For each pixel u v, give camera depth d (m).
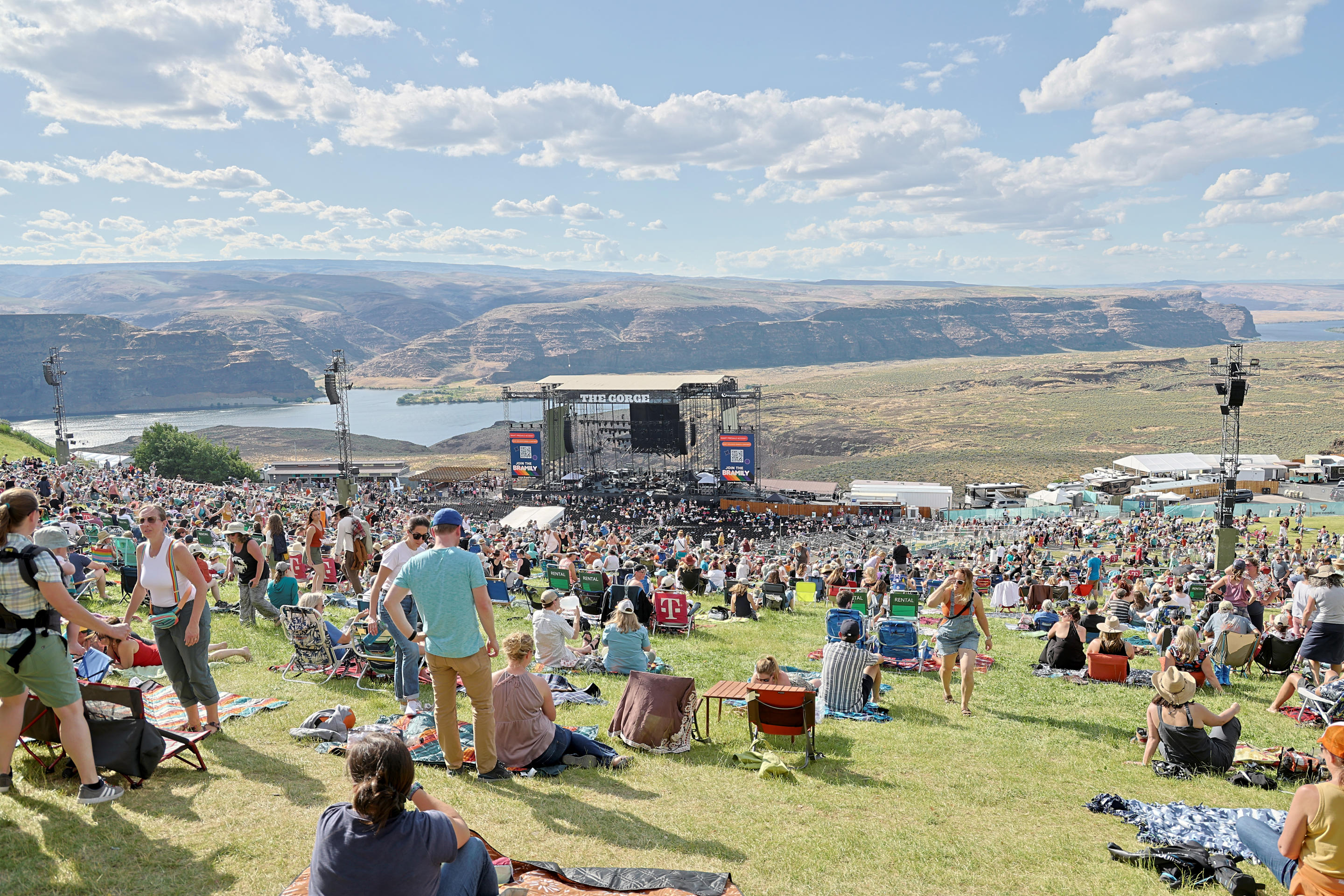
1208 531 54.31
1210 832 7.14
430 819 4.29
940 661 14.62
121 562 18.36
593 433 98.25
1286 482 94.25
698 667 13.84
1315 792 5.51
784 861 6.29
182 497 44.62
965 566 11.77
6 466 47.38
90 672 8.49
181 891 5.19
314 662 11.03
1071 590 24.91
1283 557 37.16
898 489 89.88
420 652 9.33
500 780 7.52
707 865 6.12
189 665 7.73
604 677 12.27
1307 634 12.62
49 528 6.36
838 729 10.52
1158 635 15.76
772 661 9.44
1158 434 199.00
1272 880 6.41
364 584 17.41
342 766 7.55
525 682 8.01
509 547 30.02
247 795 6.70
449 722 7.46
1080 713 11.76
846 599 15.18
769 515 75.25
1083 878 6.37
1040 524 67.19
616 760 8.27
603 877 5.46
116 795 6.39
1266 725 11.23
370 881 4.05
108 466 68.44
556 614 12.76
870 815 7.48
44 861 5.39
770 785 8.12
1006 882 6.23
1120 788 8.66
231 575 18.86
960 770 9.04
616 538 39.06
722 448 80.81
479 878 4.72
